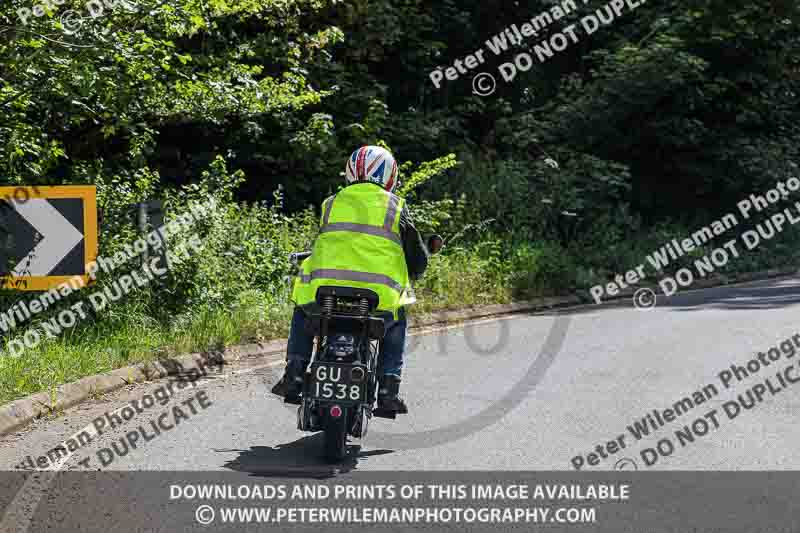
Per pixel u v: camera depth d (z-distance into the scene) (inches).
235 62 1644.9
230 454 740.7
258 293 1414.9
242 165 2090.3
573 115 2637.8
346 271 716.0
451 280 1782.7
